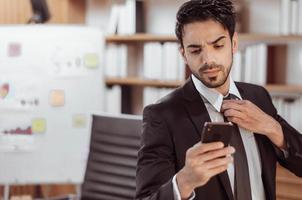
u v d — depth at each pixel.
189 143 1.20
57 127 3.26
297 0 2.88
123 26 3.56
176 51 3.30
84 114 3.27
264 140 1.28
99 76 3.30
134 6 3.53
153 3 3.69
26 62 3.26
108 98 3.65
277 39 2.96
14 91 3.25
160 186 1.17
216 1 1.15
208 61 1.14
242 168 1.22
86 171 2.46
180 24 1.17
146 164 1.21
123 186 2.35
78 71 3.28
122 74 3.61
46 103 3.26
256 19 3.27
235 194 1.19
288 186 2.66
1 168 3.24
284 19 2.93
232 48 1.20
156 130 1.23
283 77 3.16
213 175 1.09
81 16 3.99
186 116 1.23
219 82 1.18
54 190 3.83
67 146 3.25
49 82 3.27
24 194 3.81
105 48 3.55
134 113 3.82
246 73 3.04
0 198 3.79
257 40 3.09
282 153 1.30
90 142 2.47
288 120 2.97
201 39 1.14
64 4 3.89
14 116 3.24
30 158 3.24
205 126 1.05
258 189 1.24
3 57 3.26
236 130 1.24
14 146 3.23
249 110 1.25
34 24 3.40
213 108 1.25
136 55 3.76
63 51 3.28
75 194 3.67
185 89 1.27
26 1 3.78
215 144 1.06
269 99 1.40
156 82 3.39
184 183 1.08
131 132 2.34
